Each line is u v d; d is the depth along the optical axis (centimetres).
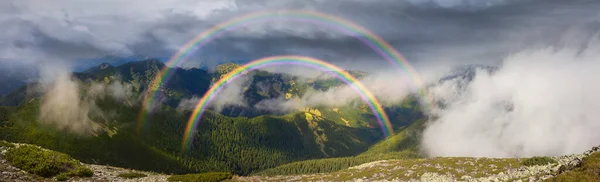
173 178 6294
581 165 3716
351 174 6988
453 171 6250
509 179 4541
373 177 6469
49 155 5803
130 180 5934
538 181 3875
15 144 6544
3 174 4794
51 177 5400
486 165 6419
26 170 5247
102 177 5894
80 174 5703
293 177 7125
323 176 7025
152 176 6650
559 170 4144
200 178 6359
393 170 6856
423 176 6116
